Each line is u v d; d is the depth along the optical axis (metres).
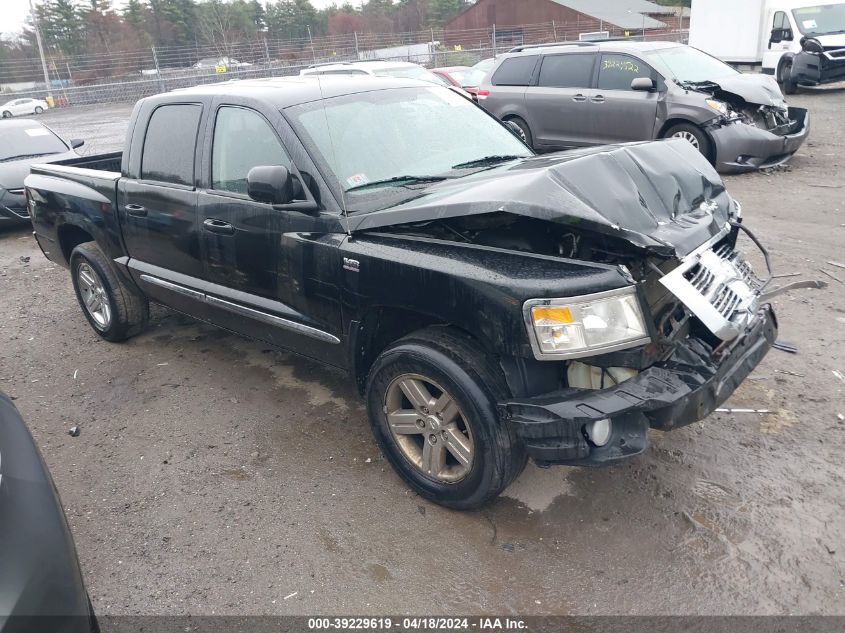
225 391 4.64
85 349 5.50
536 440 2.78
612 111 10.25
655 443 3.69
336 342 3.60
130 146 4.71
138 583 2.98
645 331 2.79
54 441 4.16
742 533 3.03
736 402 4.03
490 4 54.84
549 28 44.41
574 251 3.06
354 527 3.24
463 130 4.20
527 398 2.85
